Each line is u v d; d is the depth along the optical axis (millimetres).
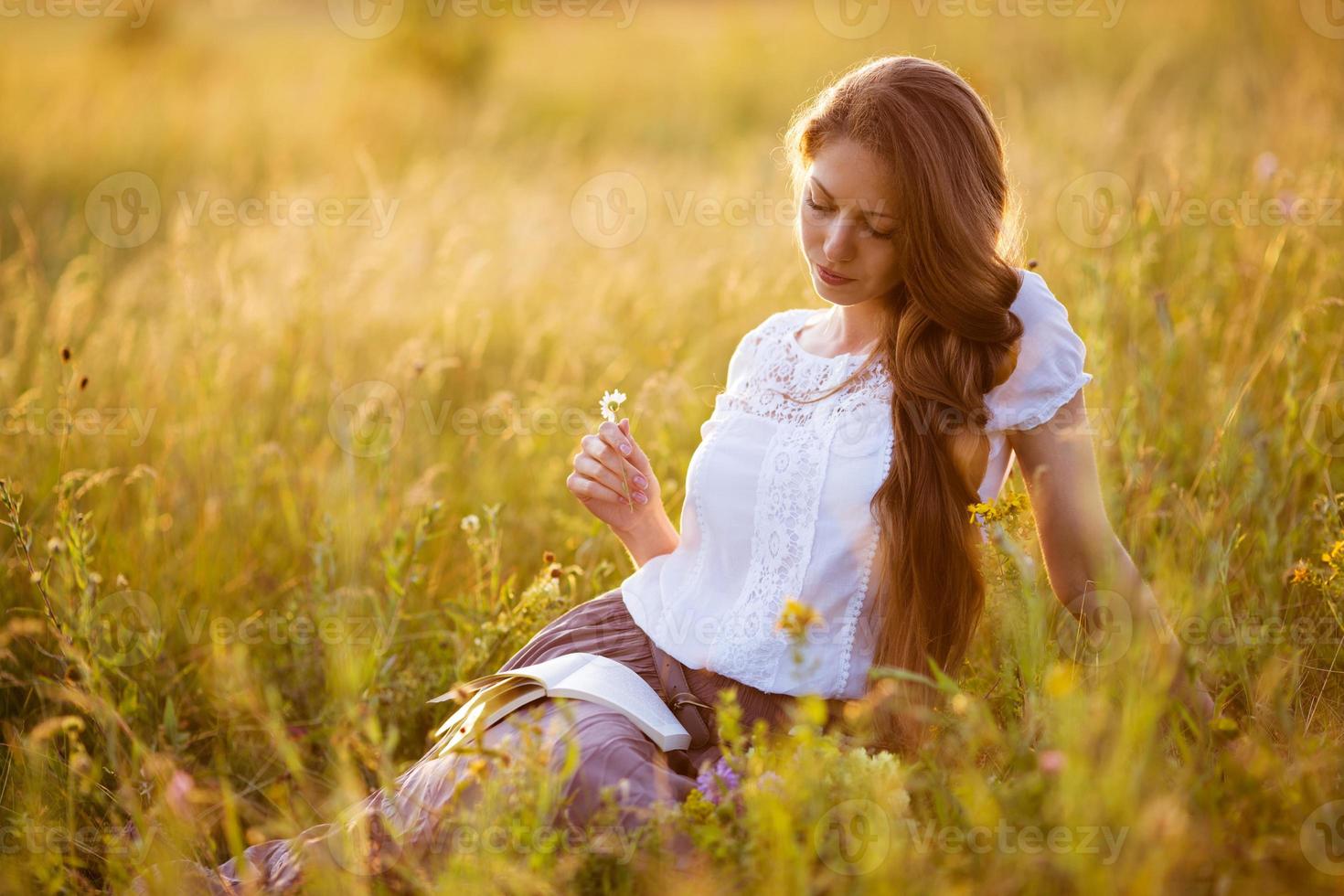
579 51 13891
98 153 9281
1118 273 3432
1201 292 3557
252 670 2736
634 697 1919
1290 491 2691
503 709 1933
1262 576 2369
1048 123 6727
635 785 1694
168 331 4215
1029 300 1901
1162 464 2871
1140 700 1515
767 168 6984
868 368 1951
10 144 9250
